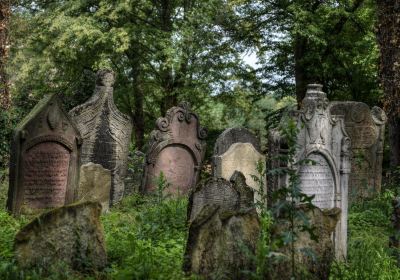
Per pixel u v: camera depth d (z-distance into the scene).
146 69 26.52
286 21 25.00
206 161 21.69
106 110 14.31
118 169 14.45
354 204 14.27
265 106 34.25
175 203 12.12
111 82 14.48
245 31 25.88
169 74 26.58
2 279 5.49
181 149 15.60
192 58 26.02
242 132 13.09
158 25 27.06
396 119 15.77
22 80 25.39
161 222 9.54
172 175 15.41
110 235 8.15
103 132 14.27
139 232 8.21
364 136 15.99
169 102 26.95
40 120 11.05
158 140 15.09
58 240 6.06
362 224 11.80
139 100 28.05
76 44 24.25
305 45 25.55
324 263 6.21
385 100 15.74
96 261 6.25
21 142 10.81
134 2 24.80
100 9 24.11
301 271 5.88
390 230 7.77
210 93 26.97
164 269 6.17
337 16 24.67
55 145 11.32
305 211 6.09
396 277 7.23
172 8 27.14
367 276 6.95
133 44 25.77
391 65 15.55
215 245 5.98
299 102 25.44
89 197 11.74
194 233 6.07
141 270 6.02
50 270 5.87
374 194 15.39
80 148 11.67
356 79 25.03
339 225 9.06
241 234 5.96
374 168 16.11
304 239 6.05
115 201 14.17
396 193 13.56
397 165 15.93
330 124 9.54
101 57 24.17
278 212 5.39
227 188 9.83
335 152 9.60
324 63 24.19
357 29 25.56
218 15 25.44
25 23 26.16
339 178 9.59
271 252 5.44
